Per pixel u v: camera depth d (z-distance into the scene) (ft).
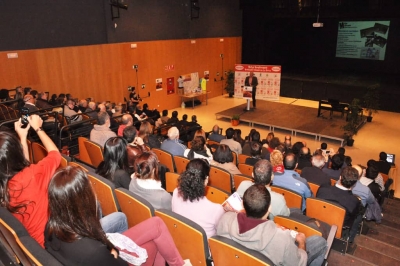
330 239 9.14
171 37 42.75
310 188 13.39
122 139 9.96
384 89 41.32
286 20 49.98
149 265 6.15
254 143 17.26
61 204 4.38
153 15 39.75
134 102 36.76
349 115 32.45
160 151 15.11
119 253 5.09
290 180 12.36
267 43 52.03
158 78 41.96
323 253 8.40
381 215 14.85
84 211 4.47
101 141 15.01
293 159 12.57
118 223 7.00
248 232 6.33
